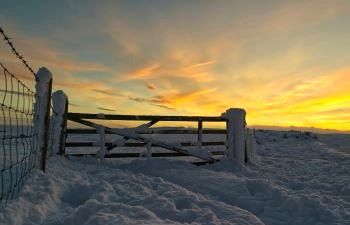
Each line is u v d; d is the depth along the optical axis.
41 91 5.34
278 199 5.24
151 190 5.04
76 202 4.59
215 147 15.10
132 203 4.22
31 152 4.91
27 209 3.52
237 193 5.57
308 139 27.59
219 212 4.19
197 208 4.25
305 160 11.37
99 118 8.31
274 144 20.19
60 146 7.90
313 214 4.68
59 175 5.39
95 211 3.64
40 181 4.62
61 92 7.99
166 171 7.30
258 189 5.82
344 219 4.52
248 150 9.70
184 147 9.54
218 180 6.36
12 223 3.12
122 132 8.39
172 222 3.50
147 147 8.58
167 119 8.88
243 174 8.16
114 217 3.35
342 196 5.89
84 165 7.13
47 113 5.42
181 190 5.11
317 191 6.33
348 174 8.24
